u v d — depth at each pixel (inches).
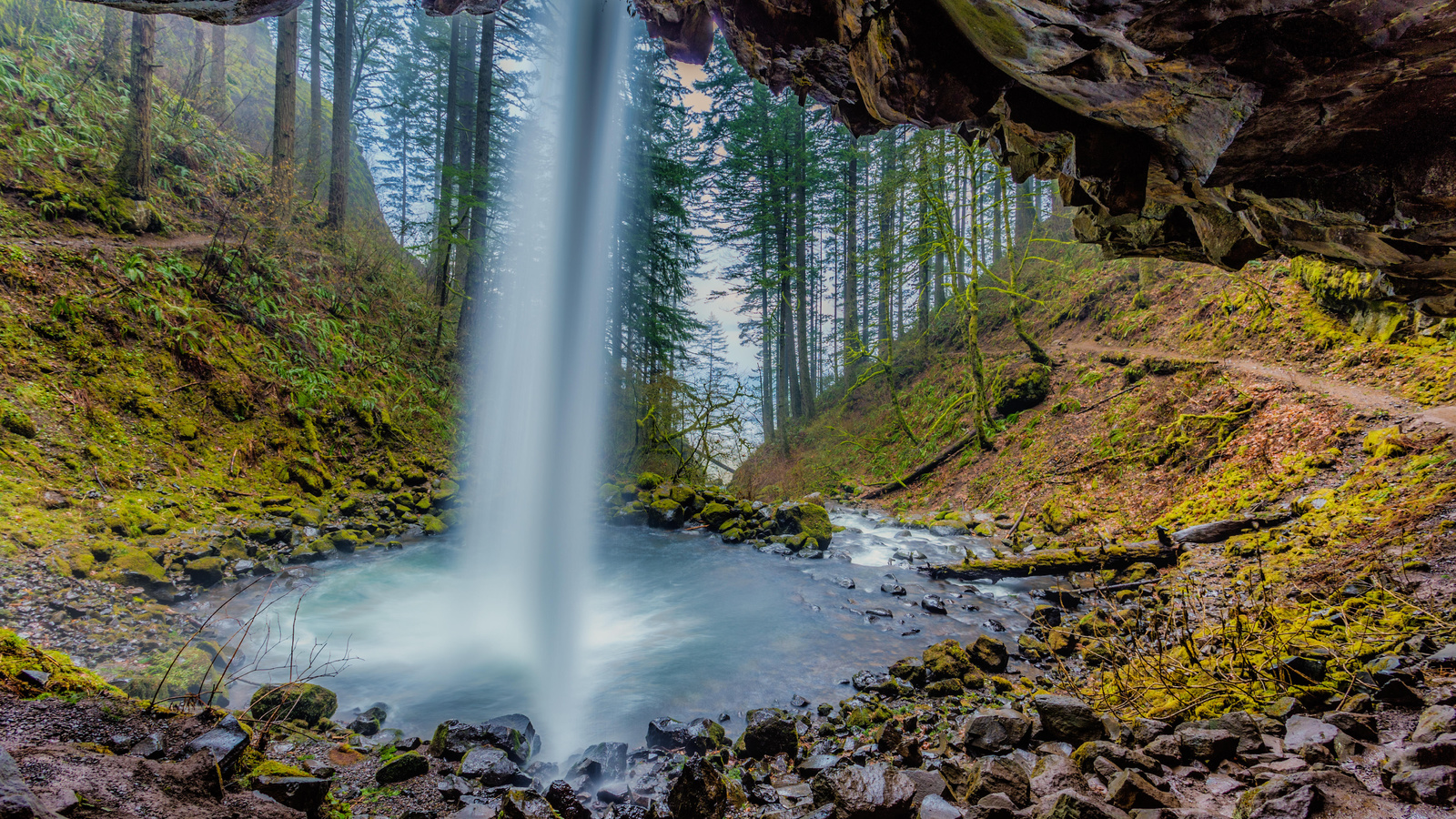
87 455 316.5
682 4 164.9
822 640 277.3
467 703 214.7
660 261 807.7
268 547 344.8
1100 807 100.9
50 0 548.4
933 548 463.5
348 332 570.9
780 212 1053.2
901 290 859.4
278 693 178.2
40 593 218.7
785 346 1117.1
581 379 736.3
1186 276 620.1
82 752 81.9
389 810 127.3
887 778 119.5
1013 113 124.1
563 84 743.1
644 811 129.0
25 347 330.6
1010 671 234.2
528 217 750.5
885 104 132.3
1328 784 109.1
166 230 471.5
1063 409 613.6
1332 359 427.8
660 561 433.4
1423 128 92.4
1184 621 200.2
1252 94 91.9
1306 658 167.6
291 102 605.0
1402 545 241.3
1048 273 855.1
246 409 426.3
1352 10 76.1
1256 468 390.0
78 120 467.5
